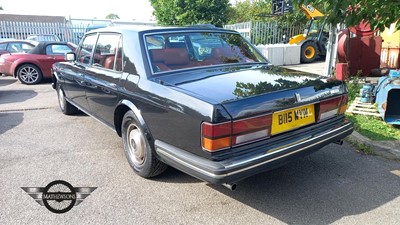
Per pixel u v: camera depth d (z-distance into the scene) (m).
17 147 4.43
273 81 3.09
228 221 2.73
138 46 3.47
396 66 9.53
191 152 2.67
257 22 18.31
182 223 2.71
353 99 6.23
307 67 14.06
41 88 9.44
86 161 3.94
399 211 2.83
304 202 2.99
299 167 3.71
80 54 5.03
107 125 4.19
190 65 3.50
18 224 2.70
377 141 4.31
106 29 4.26
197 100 2.57
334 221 2.70
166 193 3.18
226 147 2.49
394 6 3.66
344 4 3.59
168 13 24.20
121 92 3.51
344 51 8.42
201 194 3.16
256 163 2.54
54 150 4.30
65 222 2.73
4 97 8.07
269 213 2.83
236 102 2.53
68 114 6.12
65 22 23.44
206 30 3.99
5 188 3.29
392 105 5.14
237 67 3.63
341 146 4.29
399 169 3.62
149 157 3.26
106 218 2.78
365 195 3.09
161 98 2.90
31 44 11.91
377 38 8.88
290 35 18.89
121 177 3.52
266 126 2.67
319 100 3.05
